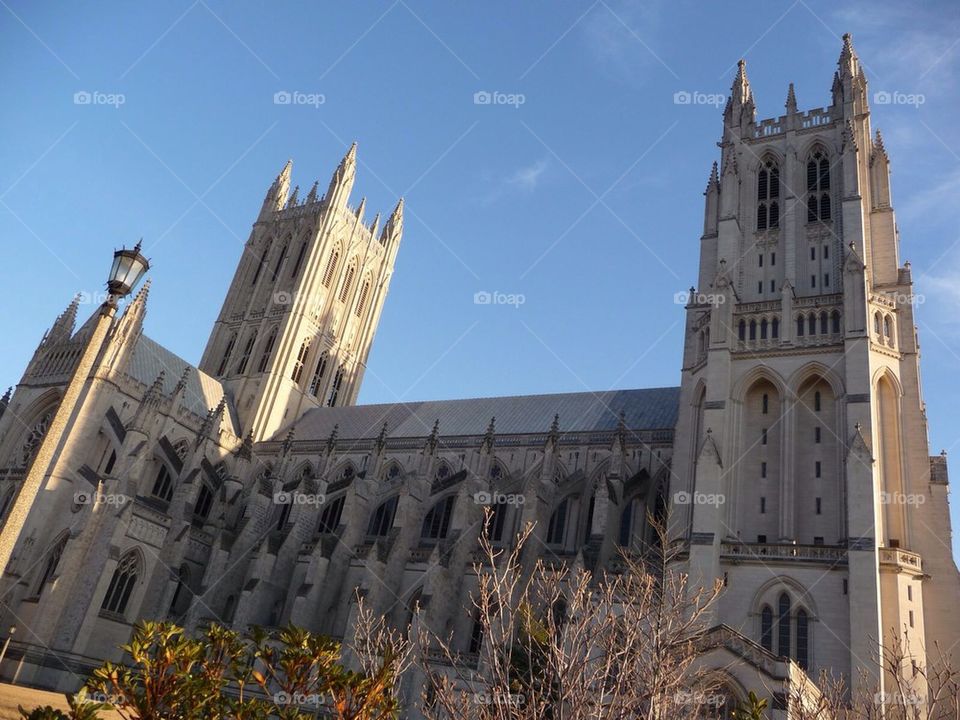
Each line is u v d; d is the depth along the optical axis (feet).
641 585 121.29
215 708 79.92
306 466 390.21
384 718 79.30
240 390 440.04
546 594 107.24
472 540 289.94
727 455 234.79
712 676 152.97
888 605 202.39
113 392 323.37
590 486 311.06
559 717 78.54
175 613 309.01
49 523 288.92
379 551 286.66
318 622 284.82
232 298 490.90
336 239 492.13
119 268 102.78
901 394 235.81
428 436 362.33
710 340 253.03
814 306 246.68
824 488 223.51
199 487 328.08
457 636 268.21
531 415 374.63
